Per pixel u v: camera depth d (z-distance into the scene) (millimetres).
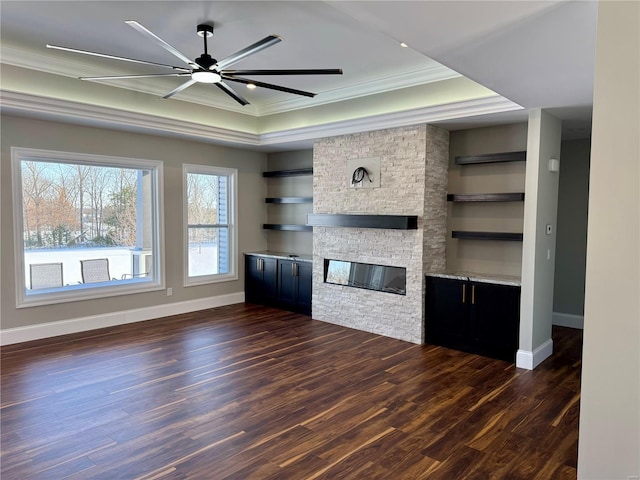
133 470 2525
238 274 7074
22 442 2812
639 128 1627
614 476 1731
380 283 5391
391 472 2531
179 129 5641
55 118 4812
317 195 5934
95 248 5617
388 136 5102
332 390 3670
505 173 4797
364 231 5434
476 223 5039
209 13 3406
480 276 4703
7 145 4703
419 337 4953
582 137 5422
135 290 5820
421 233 4863
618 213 1678
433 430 3014
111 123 5074
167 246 6141
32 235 5098
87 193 5520
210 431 2975
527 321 4215
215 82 3506
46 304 5055
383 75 5016
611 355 1714
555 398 3527
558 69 2908
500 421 3145
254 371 4082
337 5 2043
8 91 4230
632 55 1632
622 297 1683
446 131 5137
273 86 3672
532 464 2617
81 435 2908
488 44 2492
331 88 5594
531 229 4184
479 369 4180
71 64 4727
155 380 3840
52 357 4395
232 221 6961
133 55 4418
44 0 3244
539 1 1979
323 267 5938
